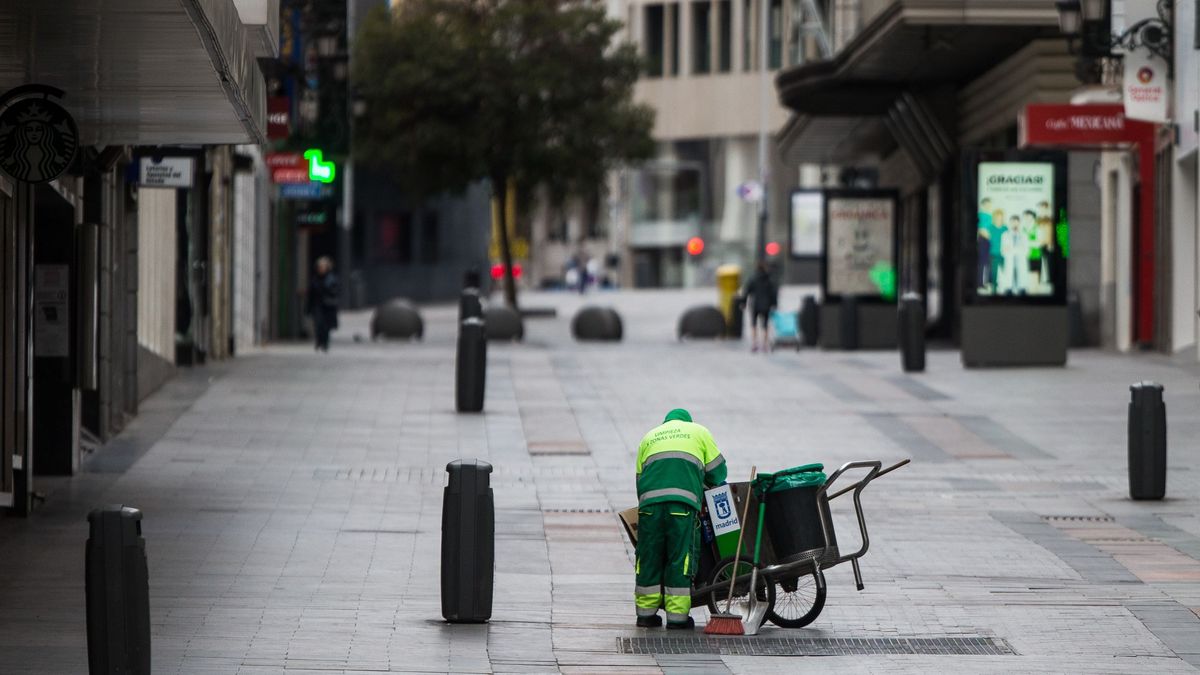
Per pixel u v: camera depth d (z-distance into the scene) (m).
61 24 27.23
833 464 49.12
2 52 29.83
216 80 32.53
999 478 46.47
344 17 88.25
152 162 53.25
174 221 68.75
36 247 43.50
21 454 38.03
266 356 81.75
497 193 129.38
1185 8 72.06
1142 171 79.62
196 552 34.22
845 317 91.88
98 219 47.84
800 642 27.84
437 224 178.25
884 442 53.25
